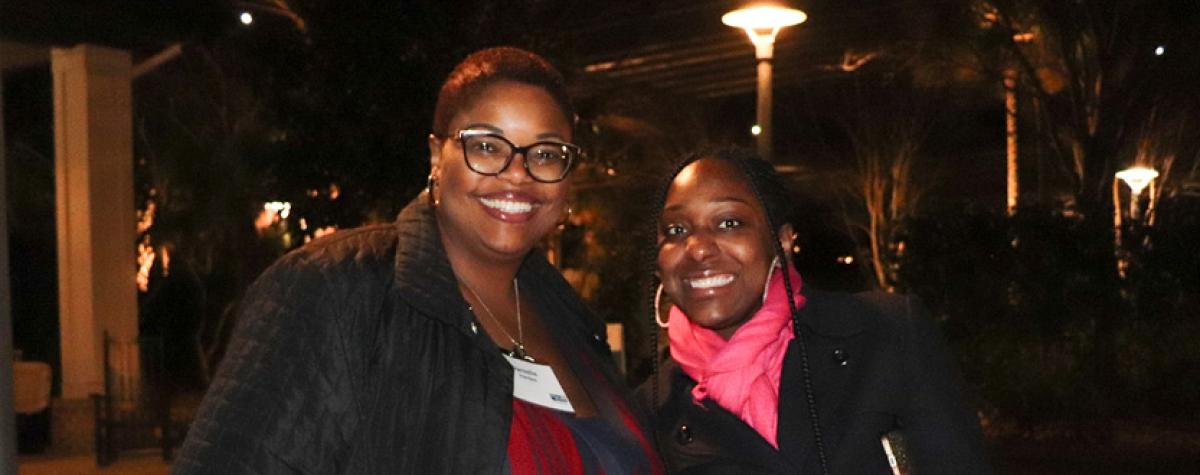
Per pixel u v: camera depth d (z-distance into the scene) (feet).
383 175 36.27
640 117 80.18
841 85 84.79
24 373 43.01
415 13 36.29
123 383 45.39
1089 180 54.34
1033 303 48.49
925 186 87.76
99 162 46.62
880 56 68.39
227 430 6.95
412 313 7.72
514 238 8.62
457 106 8.54
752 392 10.16
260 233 59.47
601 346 10.28
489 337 7.96
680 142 82.79
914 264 50.83
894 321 10.15
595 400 9.25
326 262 7.55
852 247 95.40
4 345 9.16
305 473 7.10
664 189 10.76
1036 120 60.29
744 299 10.42
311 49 36.52
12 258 59.16
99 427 42.01
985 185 92.43
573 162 8.71
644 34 62.39
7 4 42.83
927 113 82.12
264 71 37.63
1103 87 53.98
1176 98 56.95
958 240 49.93
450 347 7.77
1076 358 47.67
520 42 37.78
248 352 7.19
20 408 42.88
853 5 59.36
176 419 48.70
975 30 57.47
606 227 69.21
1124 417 48.16
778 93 89.66
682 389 10.69
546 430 8.29
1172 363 47.47
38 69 53.72
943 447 9.77
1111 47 53.57
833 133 94.17
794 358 10.23
